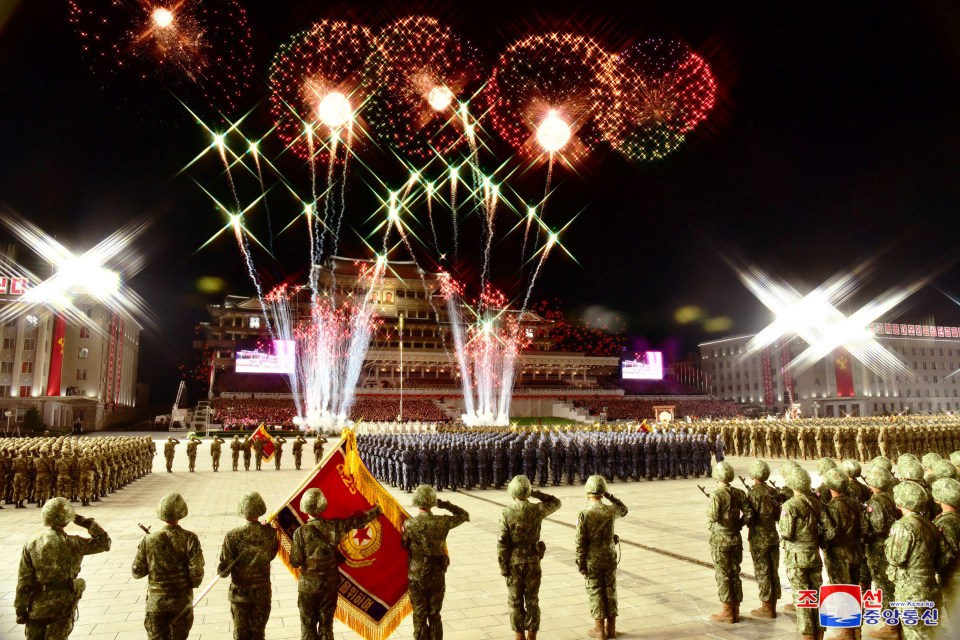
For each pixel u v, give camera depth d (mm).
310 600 6332
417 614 6727
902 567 6215
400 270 96375
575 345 112188
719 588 8148
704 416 85812
